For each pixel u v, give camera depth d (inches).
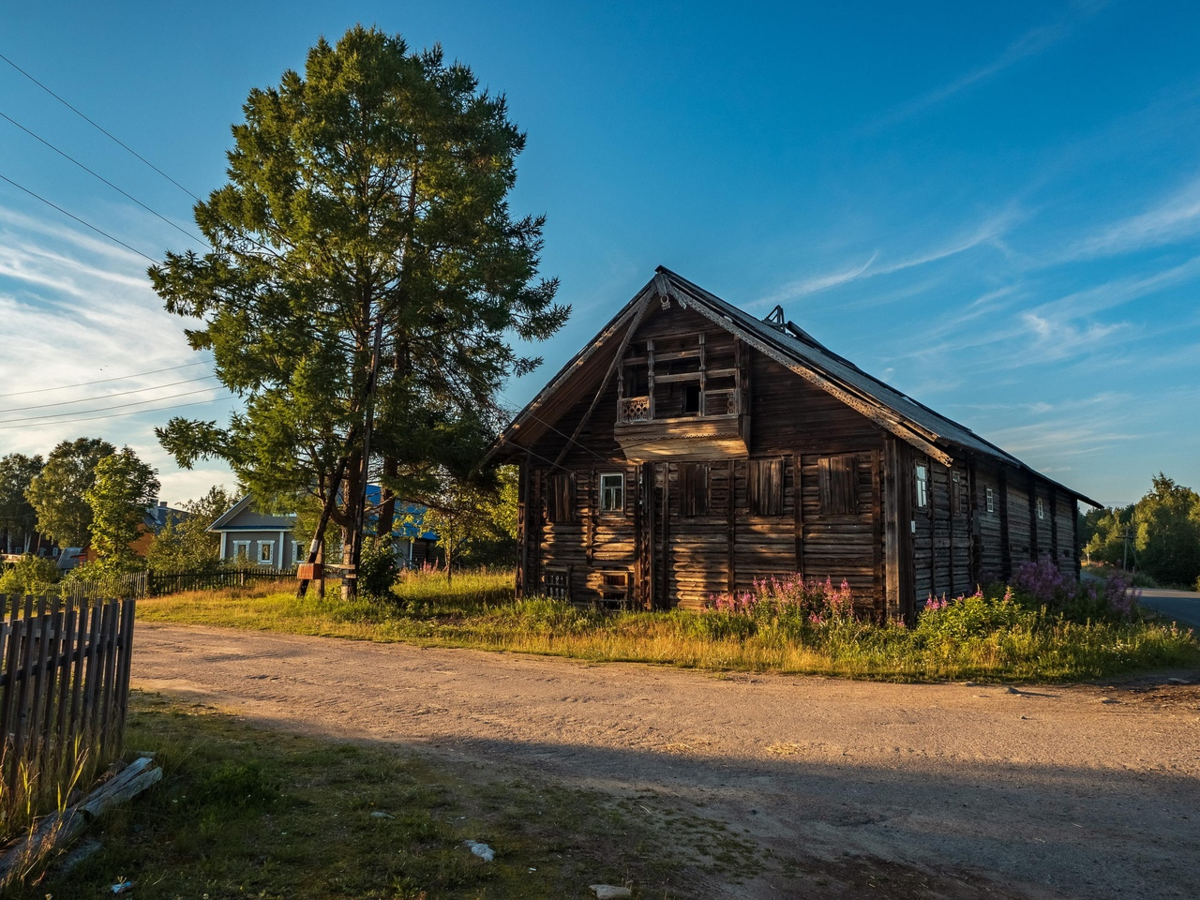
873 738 354.6
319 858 201.3
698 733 364.5
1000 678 510.0
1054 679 505.0
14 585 1456.7
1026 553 1199.6
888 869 215.8
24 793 199.6
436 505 1157.1
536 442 1022.4
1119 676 520.7
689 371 921.5
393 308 1006.4
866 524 789.2
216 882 184.4
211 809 225.0
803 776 298.4
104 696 245.4
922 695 455.5
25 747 204.4
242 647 652.1
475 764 304.3
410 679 505.0
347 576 975.0
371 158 976.9
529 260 1095.6
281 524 2025.1
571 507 984.9
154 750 266.2
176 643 673.6
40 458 4092.0
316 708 407.5
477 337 1105.4
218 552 1998.0
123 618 255.4
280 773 272.5
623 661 584.7
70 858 187.6
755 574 846.5
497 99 1125.7
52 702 218.5
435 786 267.9
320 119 938.7
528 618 818.2
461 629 754.8
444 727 370.9
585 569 964.6
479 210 985.5
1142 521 3932.1
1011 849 230.5
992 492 1064.8
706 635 673.6
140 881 182.1
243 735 332.2
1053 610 834.2
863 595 781.3
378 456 1090.1
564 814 246.4
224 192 971.3
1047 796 276.1
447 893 185.6
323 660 583.5
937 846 232.2
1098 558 4645.7
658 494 922.7
